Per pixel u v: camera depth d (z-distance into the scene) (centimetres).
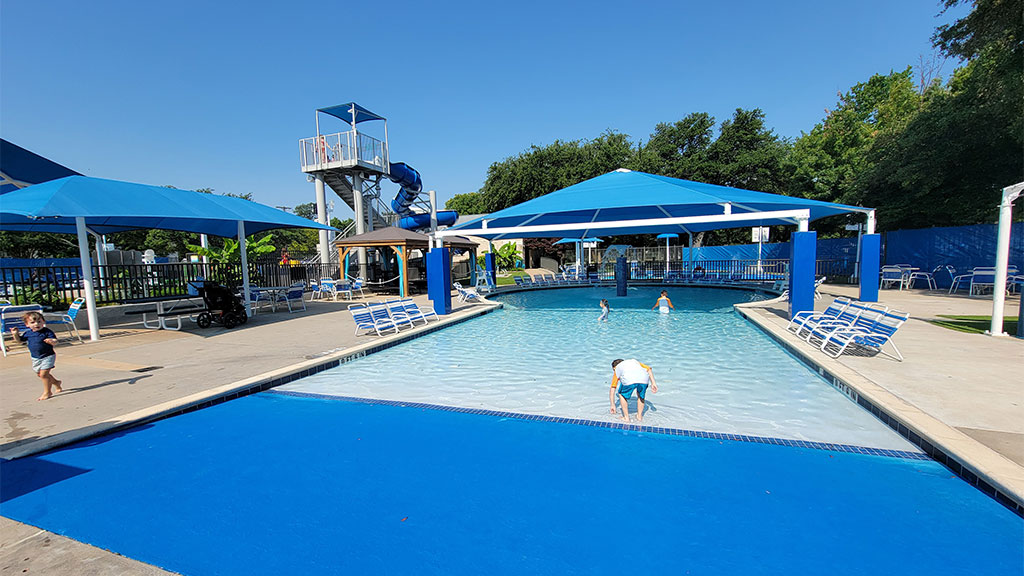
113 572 273
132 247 3450
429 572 276
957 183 1620
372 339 923
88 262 938
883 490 347
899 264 1795
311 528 321
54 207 770
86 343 916
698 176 2902
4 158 1197
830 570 268
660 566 275
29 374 678
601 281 2462
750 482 365
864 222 1916
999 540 288
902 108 2677
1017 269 1402
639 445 438
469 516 332
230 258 2328
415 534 312
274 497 362
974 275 1414
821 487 354
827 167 2531
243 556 292
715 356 782
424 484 378
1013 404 457
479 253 3959
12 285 1153
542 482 376
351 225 2597
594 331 1076
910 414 438
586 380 664
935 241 1647
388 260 2325
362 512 340
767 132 2984
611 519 323
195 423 516
